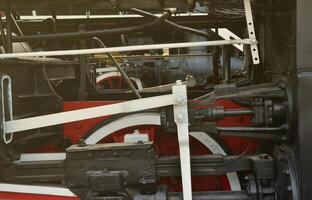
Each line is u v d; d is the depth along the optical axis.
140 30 2.64
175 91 2.20
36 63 2.74
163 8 2.92
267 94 2.22
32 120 2.35
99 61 7.06
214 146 2.63
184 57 6.69
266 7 2.57
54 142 2.85
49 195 2.47
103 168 2.34
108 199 2.32
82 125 2.86
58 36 2.59
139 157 2.33
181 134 2.21
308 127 2.03
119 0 2.64
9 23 2.50
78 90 3.63
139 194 2.35
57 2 2.76
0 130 2.31
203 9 3.86
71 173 2.36
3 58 2.39
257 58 2.16
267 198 2.27
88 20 3.94
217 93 2.27
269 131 2.24
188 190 2.21
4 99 2.36
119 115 2.64
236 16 3.46
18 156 2.58
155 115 2.60
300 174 2.05
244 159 2.37
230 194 2.37
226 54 3.30
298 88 2.03
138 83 6.81
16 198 2.50
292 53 2.13
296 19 2.03
